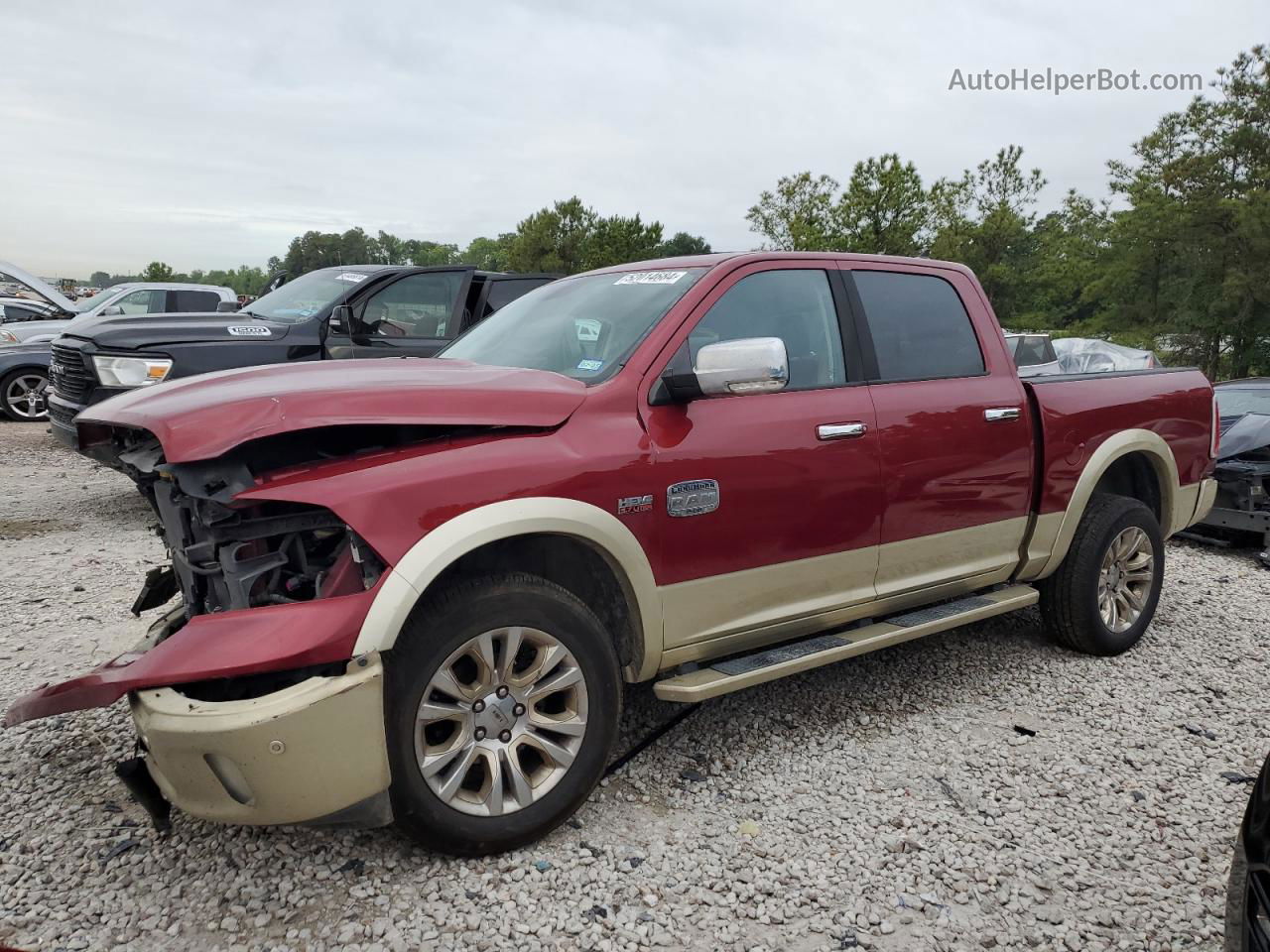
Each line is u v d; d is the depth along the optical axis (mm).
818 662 3516
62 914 2555
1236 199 30609
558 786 2920
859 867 2883
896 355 3965
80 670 4254
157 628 3072
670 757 3584
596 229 50719
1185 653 4910
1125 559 4797
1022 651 4879
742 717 3961
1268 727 3980
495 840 2809
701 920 2611
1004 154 45094
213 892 2676
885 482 3734
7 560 6145
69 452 10742
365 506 2557
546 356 3512
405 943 2479
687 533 3186
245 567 2600
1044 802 3295
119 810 3098
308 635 2445
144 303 14430
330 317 7715
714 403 3332
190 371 6957
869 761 3578
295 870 2783
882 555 3797
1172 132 33188
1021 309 48344
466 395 2848
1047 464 4355
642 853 2928
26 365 13000
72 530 7105
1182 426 5098
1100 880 2846
